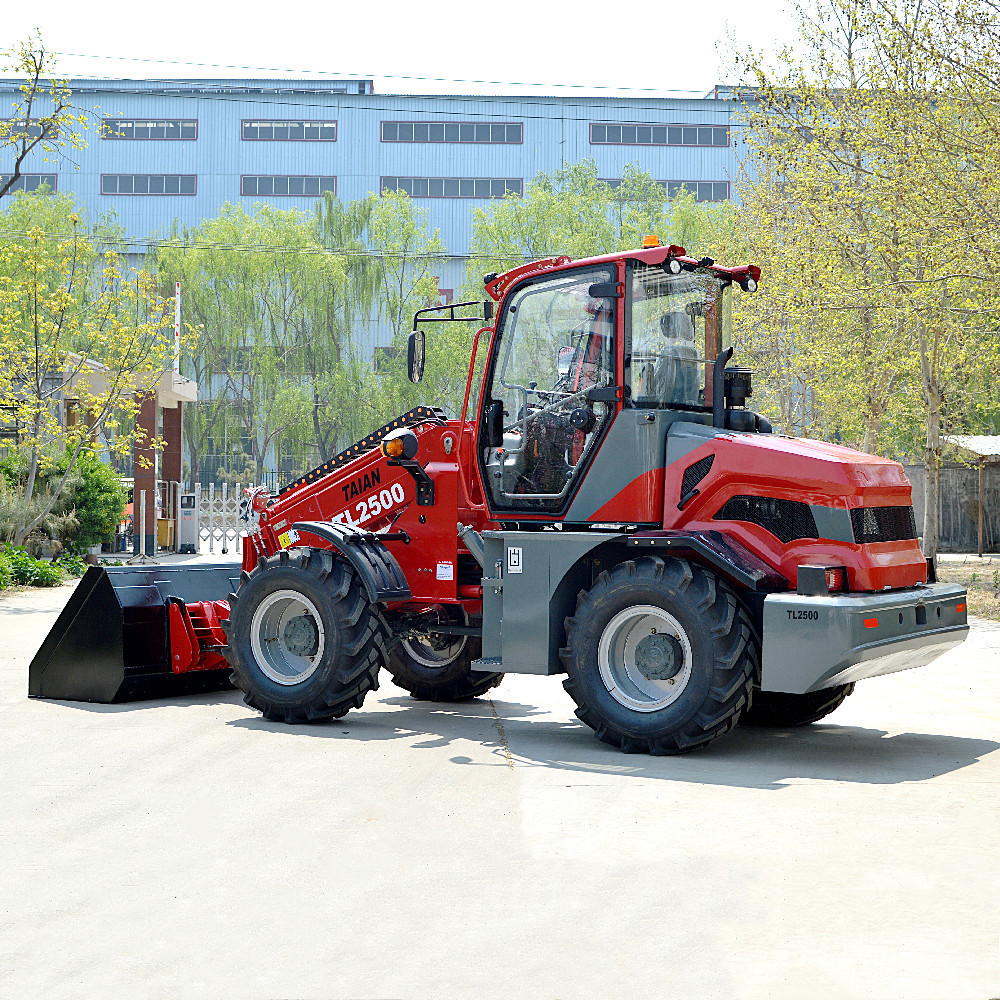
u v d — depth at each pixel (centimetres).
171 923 415
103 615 876
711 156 7300
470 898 441
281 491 921
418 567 848
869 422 2320
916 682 1030
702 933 405
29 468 2252
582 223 5628
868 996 354
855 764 691
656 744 711
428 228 7188
